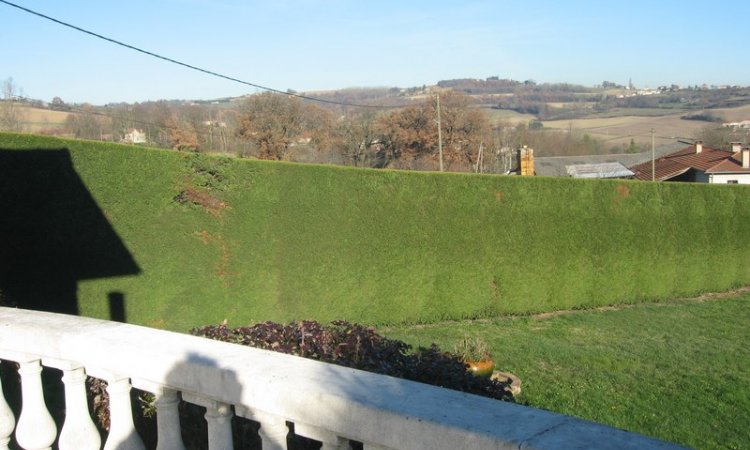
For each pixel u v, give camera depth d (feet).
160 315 37.63
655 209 60.03
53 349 9.23
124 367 8.50
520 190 53.42
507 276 53.06
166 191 38.11
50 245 32.99
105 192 35.40
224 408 7.80
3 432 10.25
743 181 121.70
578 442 5.28
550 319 51.90
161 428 8.45
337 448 6.73
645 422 26.37
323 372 7.32
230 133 126.93
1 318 10.20
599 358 37.09
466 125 151.12
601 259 57.31
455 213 50.80
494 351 38.75
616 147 206.69
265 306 42.45
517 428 5.58
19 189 31.91
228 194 40.93
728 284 65.26
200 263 39.50
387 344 14.57
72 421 9.29
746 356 38.65
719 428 25.88
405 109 152.25
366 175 47.21
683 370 35.04
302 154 132.87
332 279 45.78
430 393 6.55
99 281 35.01
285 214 43.47
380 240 47.80
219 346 8.48
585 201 56.39
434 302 50.19
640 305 58.70
